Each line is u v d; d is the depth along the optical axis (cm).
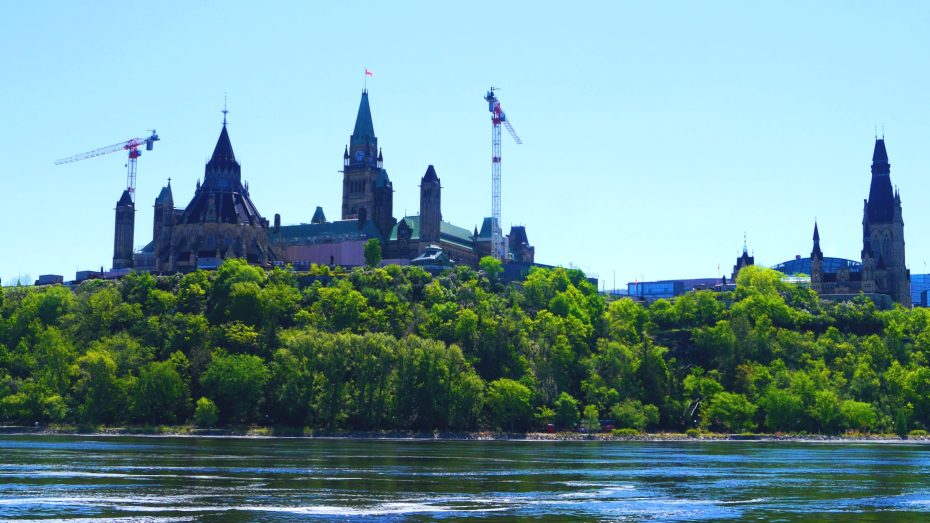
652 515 11975
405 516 11581
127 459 17712
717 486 14962
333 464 17312
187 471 15700
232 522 10994
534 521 11406
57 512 11469
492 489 14062
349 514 11650
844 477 16575
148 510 11662
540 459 19525
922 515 12219
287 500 12581
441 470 16588
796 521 11688
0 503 12056
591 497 13412
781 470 17850
